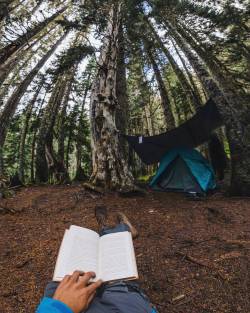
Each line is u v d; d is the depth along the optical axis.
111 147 8.34
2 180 9.55
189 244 4.46
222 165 12.41
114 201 7.32
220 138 15.90
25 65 17.88
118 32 9.77
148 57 14.99
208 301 3.05
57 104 19.03
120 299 1.96
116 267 1.92
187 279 3.48
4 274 3.84
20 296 3.30
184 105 18.47
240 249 4.16
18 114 20.31
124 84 12.66
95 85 9.79
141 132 22.62
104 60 8.99
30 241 4.96
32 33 12.08
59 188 11.12
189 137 10.34
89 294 1.29
